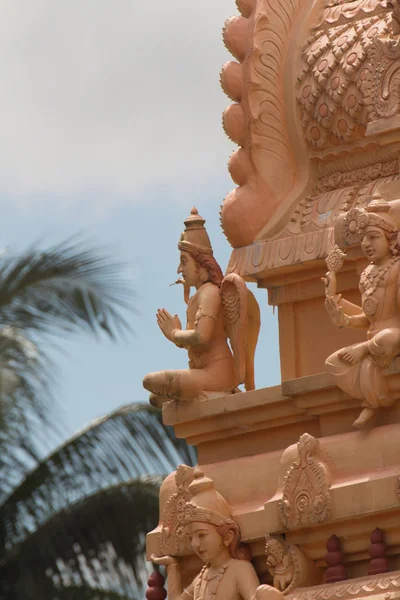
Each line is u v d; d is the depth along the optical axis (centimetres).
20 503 3738
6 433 3706
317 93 2489
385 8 2467
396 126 2367
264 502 2392
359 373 2281
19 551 3722
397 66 2378
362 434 2305
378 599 2206
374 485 2255
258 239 2516
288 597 2302
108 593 3734
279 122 2538
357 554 2297
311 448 2312
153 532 2516
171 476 2523
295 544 2334
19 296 3753
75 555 3731
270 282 2517
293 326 2509
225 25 2570
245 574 2362
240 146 2552
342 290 2442
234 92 2555
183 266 2538
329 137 2497
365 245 2298
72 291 3747
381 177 2455
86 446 3753
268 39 2544
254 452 2458
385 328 2277
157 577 2519
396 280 2277
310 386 2353
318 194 2516
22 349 3734
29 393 3728
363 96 2430
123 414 3794
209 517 2378
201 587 2384
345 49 2466
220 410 2461
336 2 2538
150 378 2489
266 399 2420
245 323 2483
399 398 2283
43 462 3747
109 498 3741
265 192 2528
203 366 2512
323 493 2289
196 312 2509
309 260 2450
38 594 3709
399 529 2255
